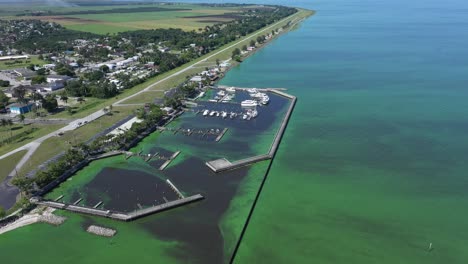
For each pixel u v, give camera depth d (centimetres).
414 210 10081
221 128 15762
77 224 9538
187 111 17900
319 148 13762
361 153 13288
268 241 8988
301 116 17012
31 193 10656
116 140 13638
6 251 8656
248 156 13138
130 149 13788
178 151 13588
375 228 9400
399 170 12094
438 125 15500
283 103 18925
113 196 10675
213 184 11350
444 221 9631
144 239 9012
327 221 9688
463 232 9225
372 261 8344
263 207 10294
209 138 14738
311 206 10312
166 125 16112
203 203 10394
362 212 10019
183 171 12131
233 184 11350
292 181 11581
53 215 9819
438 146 13662
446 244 8838
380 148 13638
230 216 9812
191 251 8606
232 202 10425
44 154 12888
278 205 10381
